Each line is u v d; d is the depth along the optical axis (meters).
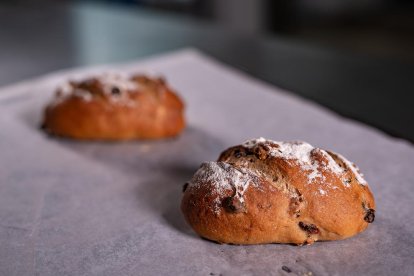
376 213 0.43
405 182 0.47
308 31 1.28
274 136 0.56
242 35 0.85
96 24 0.93
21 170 0.51
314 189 0.40
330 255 0.39
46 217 0.44
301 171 0.40
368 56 0.74
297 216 0.39
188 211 0.42
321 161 0.41
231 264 0.39
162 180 0.50
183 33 0.87
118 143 0.56
